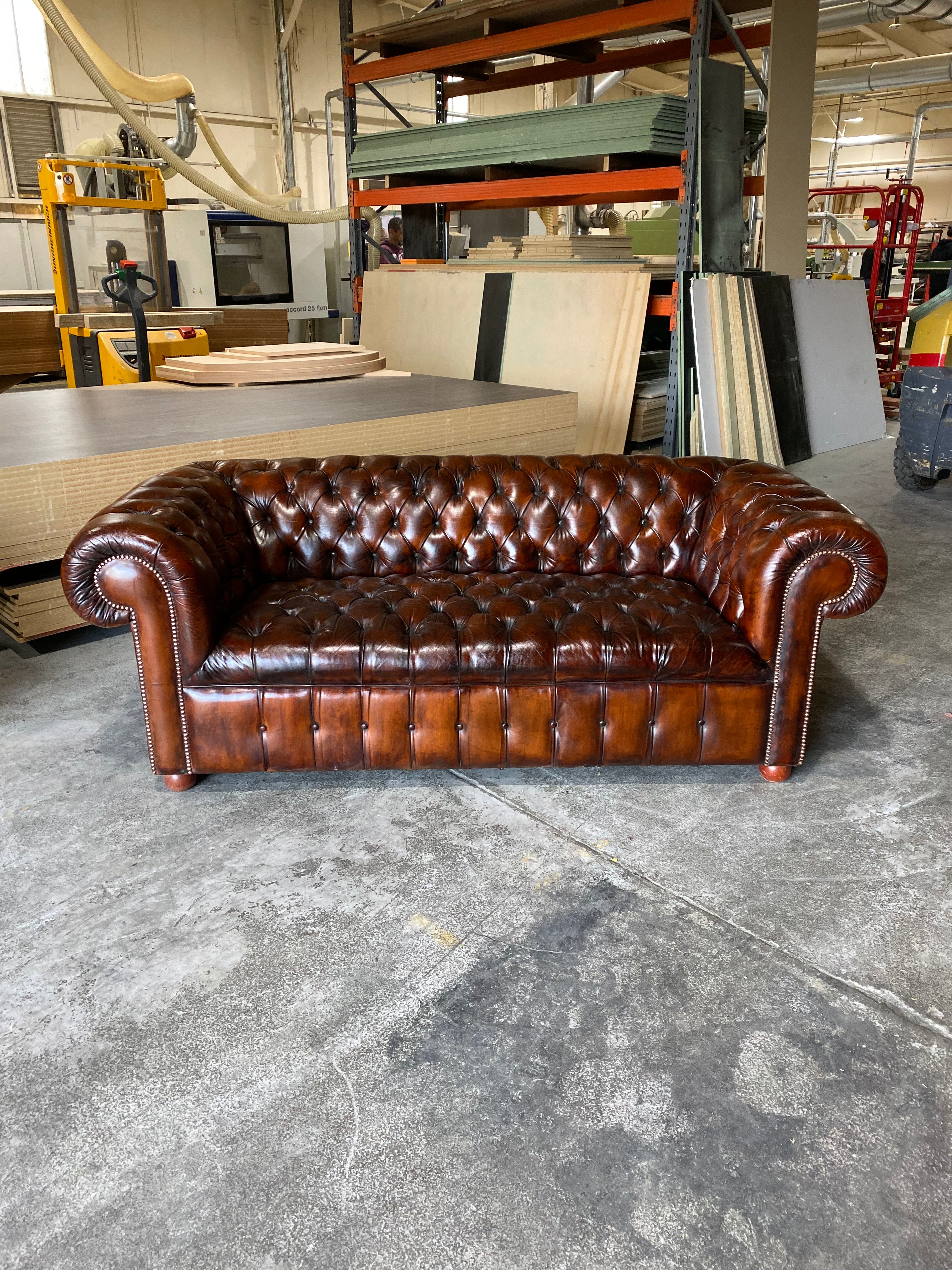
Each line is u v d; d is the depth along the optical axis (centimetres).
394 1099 159
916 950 196
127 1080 163
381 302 708
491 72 721
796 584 239
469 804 251
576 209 934
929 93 1730
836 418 684
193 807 249
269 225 894
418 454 373
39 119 925
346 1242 136
